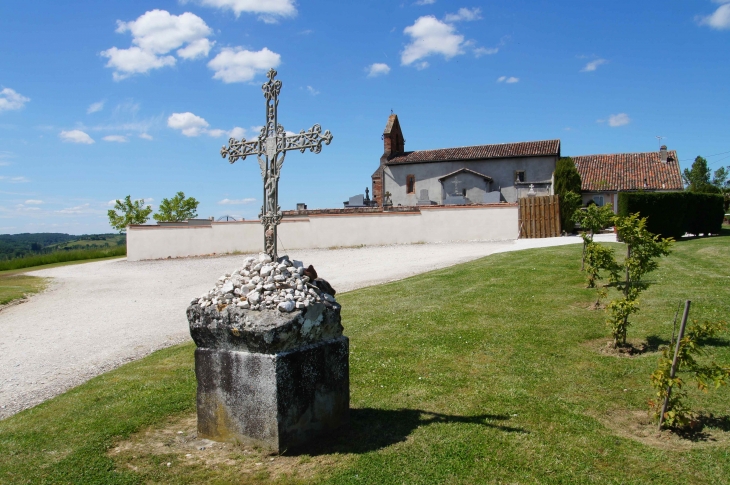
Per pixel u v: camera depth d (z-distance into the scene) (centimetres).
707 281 1121
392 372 708
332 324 519
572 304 1034
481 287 1221
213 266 2655
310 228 2873
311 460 461
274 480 433
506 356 759
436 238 2669
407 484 426
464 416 560
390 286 1388
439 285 1309
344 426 532
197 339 517
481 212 2598
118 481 440
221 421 504
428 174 4541
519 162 4250
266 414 473
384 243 2762
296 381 481
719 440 506
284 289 500
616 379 668
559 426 535
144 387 706
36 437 546
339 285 1591
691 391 623
